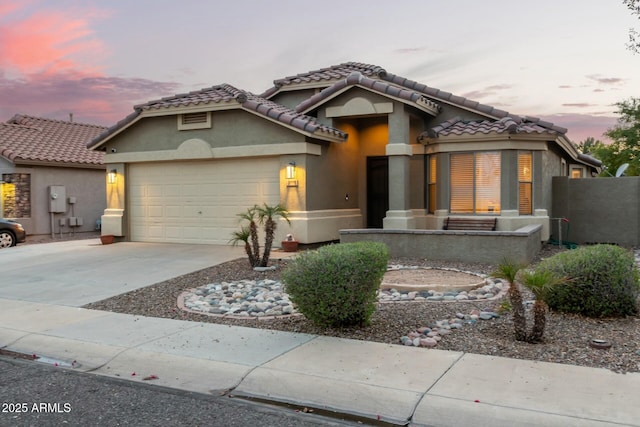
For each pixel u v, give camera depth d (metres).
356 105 15.22
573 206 16.83
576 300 7.14
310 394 5.01
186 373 5.67
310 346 6.26
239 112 15.12
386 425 4.43
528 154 15.00
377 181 17.38
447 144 15.12
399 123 14.76
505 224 14.56
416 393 4.78
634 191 16.06
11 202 19.73
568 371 5.15
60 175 21.53
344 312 6.70
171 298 9.27
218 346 6.41
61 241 19.33
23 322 7.88
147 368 5.88
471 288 9.15
